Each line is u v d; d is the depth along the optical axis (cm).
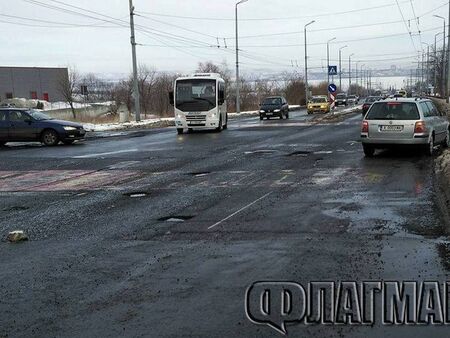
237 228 740
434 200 881
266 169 1320
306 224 749
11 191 1130
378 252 606
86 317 453
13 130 2245
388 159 1426
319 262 577
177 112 2745
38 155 1853
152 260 609
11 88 7825
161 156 1689
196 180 1187
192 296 493
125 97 6562
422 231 693
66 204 967
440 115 1627
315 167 1323
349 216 788
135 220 816
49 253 653
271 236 692
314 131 2555
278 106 4075
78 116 4659
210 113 2720
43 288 529
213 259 603
